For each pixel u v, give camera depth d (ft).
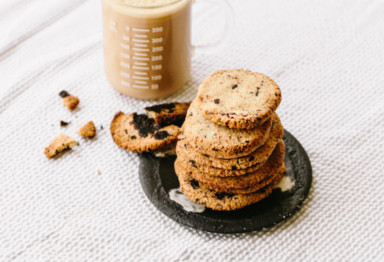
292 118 1.71
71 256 1.38
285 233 1.42
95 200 1.49
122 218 1.45
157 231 1.43
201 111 1.38
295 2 2.09
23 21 1.97
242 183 1.39
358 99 1.76
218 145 1.33
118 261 1.37
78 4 2.06
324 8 2.07
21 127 1.66
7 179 1.53
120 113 1.67
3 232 1.42
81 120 1.69
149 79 1.68
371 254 1.39
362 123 1.69
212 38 1.95
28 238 1.41
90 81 1.81
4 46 1.88
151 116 1.63
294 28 2.00
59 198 1.49
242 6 2.09
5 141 1.63
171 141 1.55
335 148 1.63
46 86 1.78
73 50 1.90
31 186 1.52
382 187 1.53
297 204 1.43
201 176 1.41
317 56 1.90
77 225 1.44
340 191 1.52
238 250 1.39
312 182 1.54
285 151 1.55
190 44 1.72
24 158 1.59
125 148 1.57
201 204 1.42
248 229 1.37
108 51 1.67
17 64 1.85
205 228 1.37
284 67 1.87
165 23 1.57
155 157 1.53
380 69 1.86
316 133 1.66
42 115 1.70
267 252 1.39
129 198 1.49
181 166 1.47
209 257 1.38
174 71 1.70
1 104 1.72
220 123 1.33
